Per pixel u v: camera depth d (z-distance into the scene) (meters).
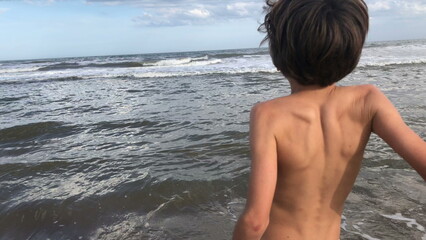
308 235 1.35
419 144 1.19
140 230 3.31
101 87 15.59
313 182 1.33
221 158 5.03
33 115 9.16
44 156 5.60
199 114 8.16
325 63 1.19
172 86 14.41
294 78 1.28
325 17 1.16
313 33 1.15
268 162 1.23
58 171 4.92
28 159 5.48
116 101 11.05
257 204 1.15
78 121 8.06
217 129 6.62
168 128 7.00
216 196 3.88
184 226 3.33
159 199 3.88
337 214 1.39
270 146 1.27
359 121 1.33
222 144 5.65
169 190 4.06
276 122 1.31
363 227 3.05
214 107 8.95
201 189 4.04
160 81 17.02
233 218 3.43
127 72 22.78
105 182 4.43
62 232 3.36
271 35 1.28
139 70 24.02
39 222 3.54
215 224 3.33
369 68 17.86
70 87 16.30
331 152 1.31
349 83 11.97
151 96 11.73
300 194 1.34
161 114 8.42
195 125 7.08
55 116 8.84
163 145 5.86
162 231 3.27
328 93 1.35
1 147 6.23
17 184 4.51
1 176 4.80
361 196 3.60
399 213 3.25
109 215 3.62
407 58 21.95
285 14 1.21
